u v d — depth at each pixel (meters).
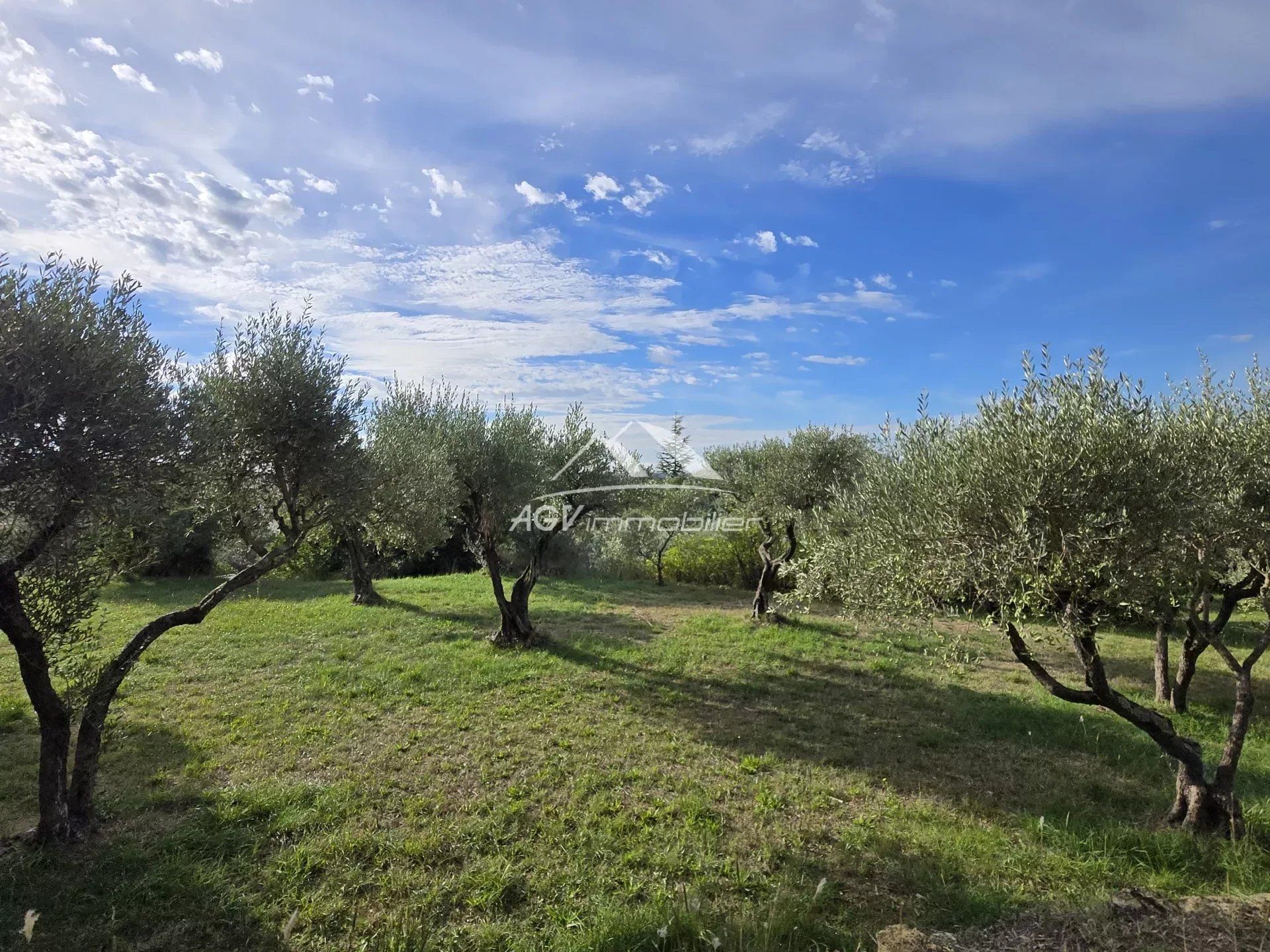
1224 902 3.68
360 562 14.01
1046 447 4.16
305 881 4.22
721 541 18.44
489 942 3.66
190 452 4.46
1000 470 4.35
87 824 4.69
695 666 9.63
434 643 10.66
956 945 3.38
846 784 5.84
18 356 3.56
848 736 7.00
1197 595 5.84
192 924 3.78
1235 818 4.76
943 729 7.23
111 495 3.90
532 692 8.27
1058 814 5.29
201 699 7.76
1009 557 4.17
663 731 7.03
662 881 4.27
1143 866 4.43
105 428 3.80
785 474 12.22
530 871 4.38
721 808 5.35
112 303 4.27
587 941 3.58
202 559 18.33
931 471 4.88
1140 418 4.33
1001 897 4.00
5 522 3.81
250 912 3.89
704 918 3.73
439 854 4.53
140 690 8.12
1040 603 4.31
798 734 7.03
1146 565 4.17
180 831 4.73
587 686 8.55
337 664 9.33
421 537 9.68
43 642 4.50
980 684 9.02
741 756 6.43
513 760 6.18
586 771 5.96
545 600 15.18
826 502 11.73
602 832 4.86
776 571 13.51
